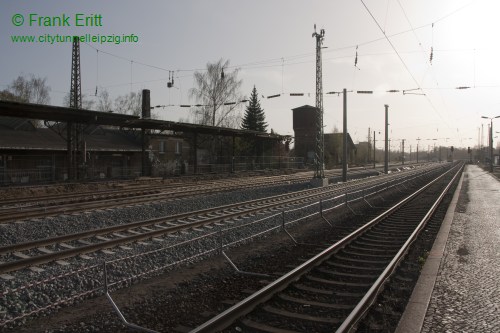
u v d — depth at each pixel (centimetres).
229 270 932
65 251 960
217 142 5909
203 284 830
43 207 1777
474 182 4288
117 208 1794
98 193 2380
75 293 753
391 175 5334
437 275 865
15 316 647
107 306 702
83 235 1181
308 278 824
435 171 6988
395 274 871
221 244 1061
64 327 610
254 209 1780
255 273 895
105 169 3862
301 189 3114
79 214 1594
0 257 974
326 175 5244
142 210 1781
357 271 906
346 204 2017
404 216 1775
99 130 4862
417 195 2761
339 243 1097
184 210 1878
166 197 2211
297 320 620
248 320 618
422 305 676
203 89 6066
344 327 548
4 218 1403
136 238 1153
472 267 930
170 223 1470
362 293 745
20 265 866
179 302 721
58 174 3497
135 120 3309
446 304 692
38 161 3528
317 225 1562
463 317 635
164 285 820
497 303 697
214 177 4038
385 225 1540
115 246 1088
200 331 541
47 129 4425
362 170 6931
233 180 3797
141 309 687
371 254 1073
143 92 4953
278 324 608
